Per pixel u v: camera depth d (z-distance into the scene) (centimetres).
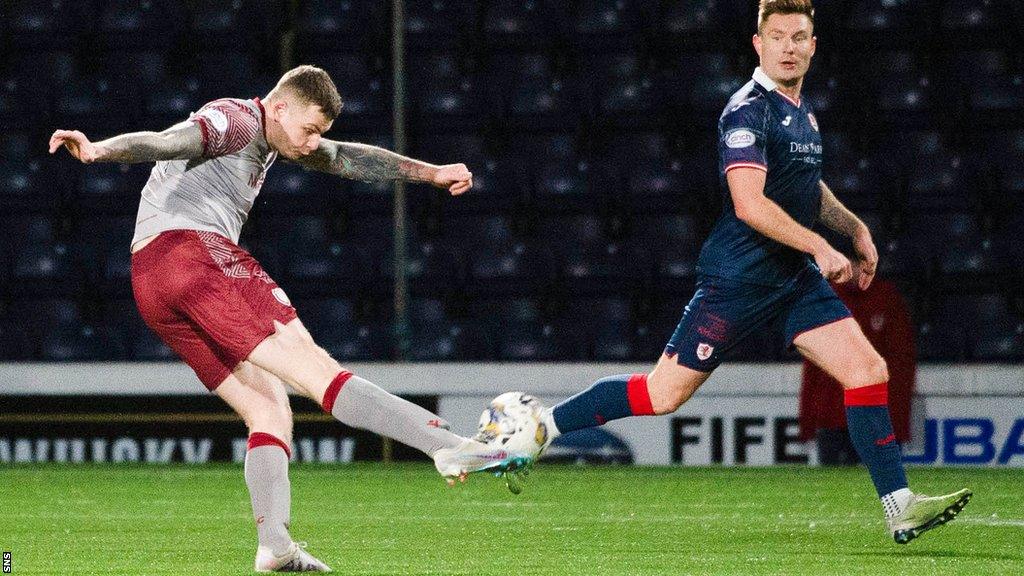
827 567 1409
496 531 1878
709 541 1716
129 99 4644
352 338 4222
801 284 1542
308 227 4450
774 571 1381
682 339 1558
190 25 4756
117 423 3459
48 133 4584
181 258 1298
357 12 4756
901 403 3034
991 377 3259
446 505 2322
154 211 1321
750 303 1533
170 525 1977
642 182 4459
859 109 4475
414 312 4288
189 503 2362
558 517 2097
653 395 1566
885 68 4569
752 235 1521
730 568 1410
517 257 4331
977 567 1396
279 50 4691
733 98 1533
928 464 3272
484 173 4497
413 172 1476
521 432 1488
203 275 1295
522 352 4175
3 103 4631
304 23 4747
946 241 4269
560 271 4300
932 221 4303
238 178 1328
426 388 3441
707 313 1545
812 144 1542
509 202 4444
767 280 1527
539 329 4206
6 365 3478
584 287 4281
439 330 4209
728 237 1537
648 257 4316
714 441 3344
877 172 4381
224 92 4666
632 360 4159
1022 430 3256
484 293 4291
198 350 1338
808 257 1555
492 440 1484
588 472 3084
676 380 1560
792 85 1532
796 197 1548
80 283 4331
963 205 4322
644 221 4388
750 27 4653
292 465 3347
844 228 1648
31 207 4466
